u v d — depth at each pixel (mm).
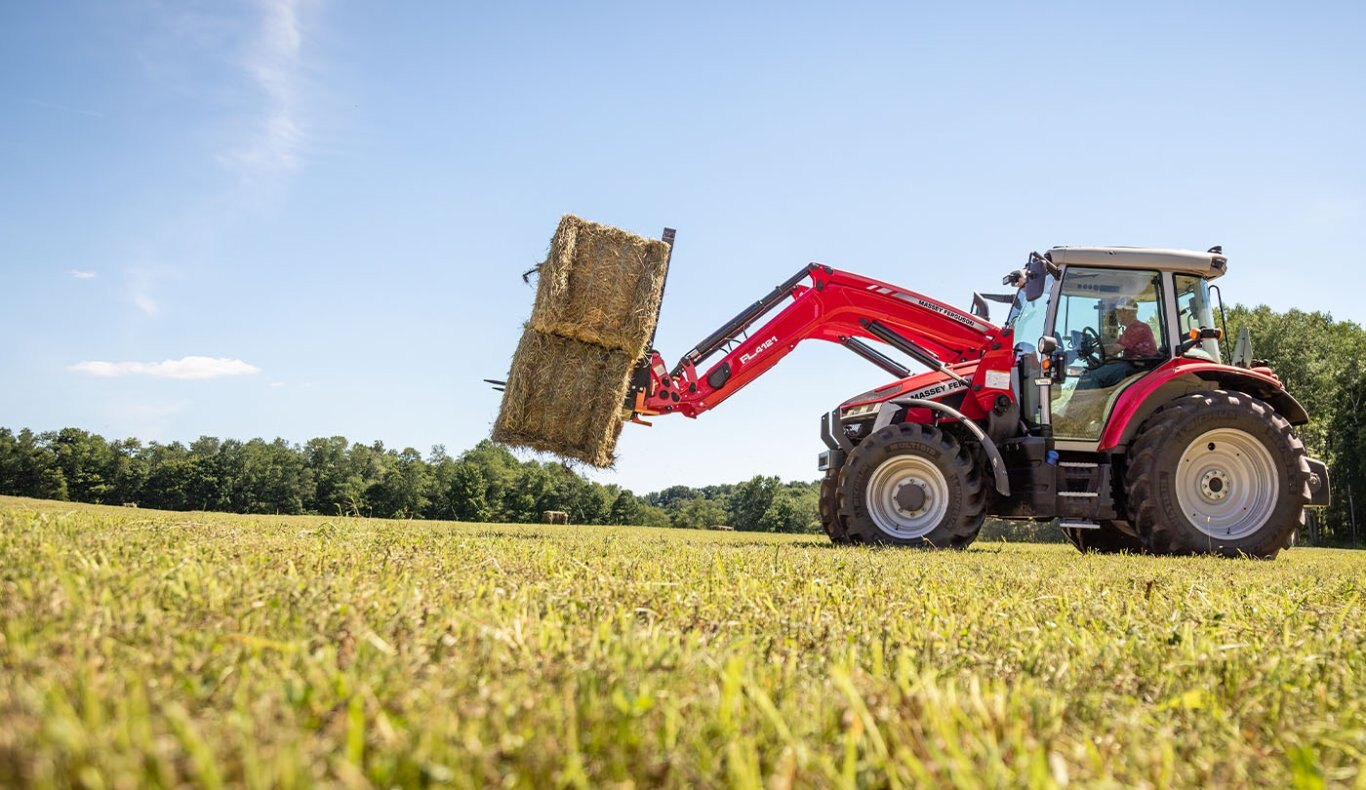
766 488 89188
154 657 1364
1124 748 1317
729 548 5727
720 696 1349
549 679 1429
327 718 1081
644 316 7762
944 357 9016
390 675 1354
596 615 2299
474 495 80875
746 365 8570
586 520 86625
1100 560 5914
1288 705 1646
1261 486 7797
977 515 7949
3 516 4266
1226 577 4473
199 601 1958
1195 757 1294
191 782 816
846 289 8781
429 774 905
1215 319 8539
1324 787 1146
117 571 2258
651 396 8328
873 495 8180
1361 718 1549
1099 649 2139
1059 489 7965
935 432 8102
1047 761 1175
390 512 79500
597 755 1061
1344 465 36969
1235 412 7684
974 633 2307
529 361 7746
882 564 4520
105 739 850
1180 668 1960
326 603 2072
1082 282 8227
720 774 1036
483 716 1121
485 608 2166
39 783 747
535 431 7832
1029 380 8352
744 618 2357
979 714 1301
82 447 78750
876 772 1067
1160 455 7656
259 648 1490
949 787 1023
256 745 928
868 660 1897
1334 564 6406
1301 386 38062
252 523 6293
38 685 1098
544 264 7637
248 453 80750
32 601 1711
